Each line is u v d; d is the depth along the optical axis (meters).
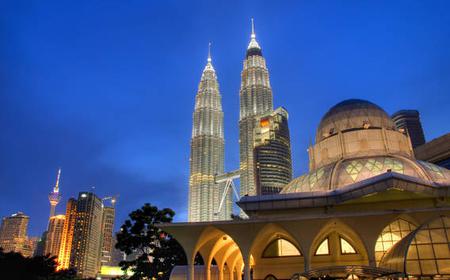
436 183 44.44
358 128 59.16
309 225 42.31
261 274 49.56
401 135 58.38
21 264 77.62
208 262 53.53
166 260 77.62
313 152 62.41
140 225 77.25
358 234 41.38
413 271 35.50
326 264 47.47
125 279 88.81
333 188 49.91
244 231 44.19
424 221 40.16
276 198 48.97
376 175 47.88
